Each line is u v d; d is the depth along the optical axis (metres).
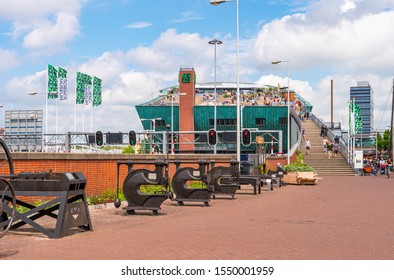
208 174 19.64
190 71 97.62
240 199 23.22
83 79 75.50
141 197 16.25
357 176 53.97
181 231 12.45
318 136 80.75
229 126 103.31
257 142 39.78
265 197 24.52
